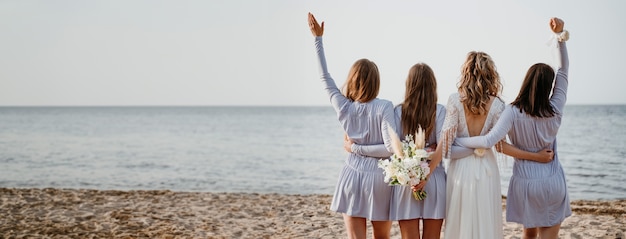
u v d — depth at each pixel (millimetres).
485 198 4188
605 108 88562
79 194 10531
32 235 6930
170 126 63938
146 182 18422
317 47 4570
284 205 9461
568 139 33969
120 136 45875
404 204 4262
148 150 32719
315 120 76938
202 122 73688
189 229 7340
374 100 4344
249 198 10375
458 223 4227
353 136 4398
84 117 92000
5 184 17594
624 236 6582
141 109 147875
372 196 4316
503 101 4230
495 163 4289
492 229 4223
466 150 4188
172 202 9734
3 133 48812
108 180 18859
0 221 7789
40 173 20906
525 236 4512
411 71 4281
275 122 72438
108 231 7156
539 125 4227
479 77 4121
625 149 27391
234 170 22359
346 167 4453
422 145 4094
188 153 30953
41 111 133625
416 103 4234
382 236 4504
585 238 6504
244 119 81875
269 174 20641
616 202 9727
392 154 4293
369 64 4332
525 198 4293
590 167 20422
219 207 9227
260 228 7457
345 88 4449
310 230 7336
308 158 27156
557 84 4277
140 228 7367
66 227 7363
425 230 4363
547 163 4301
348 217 4430
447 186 4297
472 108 4125
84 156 28234
